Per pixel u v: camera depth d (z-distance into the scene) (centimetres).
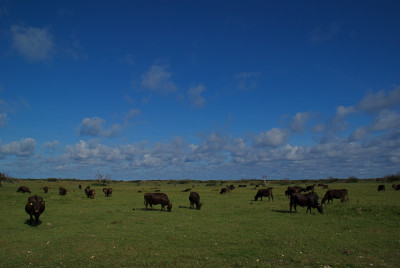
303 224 1778
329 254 1122
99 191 5803
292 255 1109
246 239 1364
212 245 1259
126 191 5956
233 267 984
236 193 5216
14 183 9194
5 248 1223
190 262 1031
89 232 1529
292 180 13825
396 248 1210
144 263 1019
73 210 2484
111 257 1088
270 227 1675
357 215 2100
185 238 1388
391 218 1948
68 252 1155
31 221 1783
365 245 1257
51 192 4956
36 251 1175
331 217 2066
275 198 3969
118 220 1886
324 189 6397
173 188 7894
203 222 1848
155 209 2591
